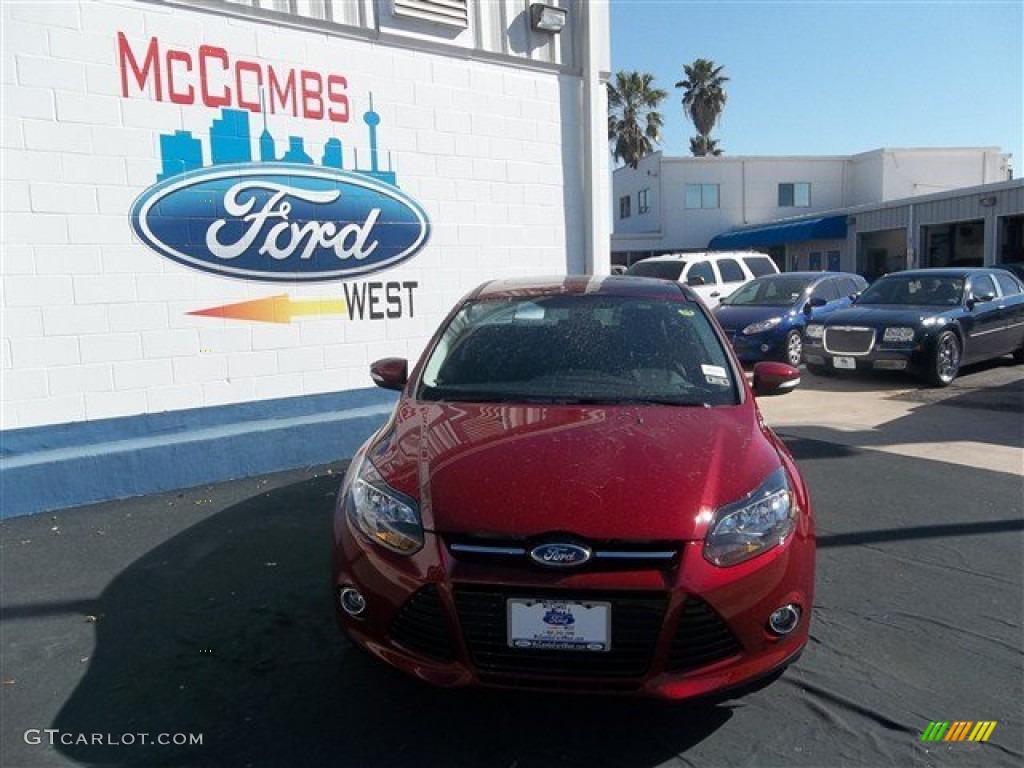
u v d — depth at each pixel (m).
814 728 3.04
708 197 38.44
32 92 5.35
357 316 6.99
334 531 3.18
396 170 7.11
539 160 7.99
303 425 6.40
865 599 4.14
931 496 5.84
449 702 3.19
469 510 2.84
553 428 3.35
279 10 6.34
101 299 5.71
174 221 5.98
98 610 3.96
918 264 27.56
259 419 6.51
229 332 6.32
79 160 5.55
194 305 6.13
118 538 4.89
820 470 6.56
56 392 5.59
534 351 4.08
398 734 2.99
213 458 5.98
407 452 3.26
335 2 6.62
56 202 5.49
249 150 6.29
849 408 9.40
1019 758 2.86
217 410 6.29
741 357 12.77
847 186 38.91
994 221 24.48
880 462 6.80
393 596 2.84
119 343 5.81
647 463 3.04
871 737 2.98
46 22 5.37
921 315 10.87
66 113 5.48
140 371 5.92
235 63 6.17
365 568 2.93
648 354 4.02
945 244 27.80
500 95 7.67
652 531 2.75
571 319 4.30
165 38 5.84
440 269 7.45
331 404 6.88
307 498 5.63
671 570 2.73
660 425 3.38
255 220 6.36
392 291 7.17
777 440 3.68
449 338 4.28
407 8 6.95
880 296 12.25
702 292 15.60
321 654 3.54
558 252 8.22
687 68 47.47
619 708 3.15
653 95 44.06
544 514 2.79
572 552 2.71
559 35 8.02
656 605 2.70
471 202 7.59
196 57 5.98
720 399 3.75
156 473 5.74
